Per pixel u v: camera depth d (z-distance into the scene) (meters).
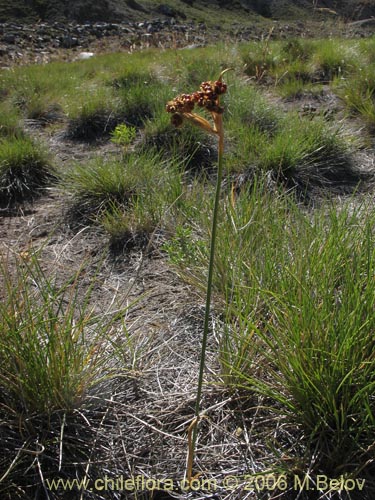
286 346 2.46
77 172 5.13
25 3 32.72
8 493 2.24
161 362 2.91
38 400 2.43
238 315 2.56
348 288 2.53
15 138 6.18
